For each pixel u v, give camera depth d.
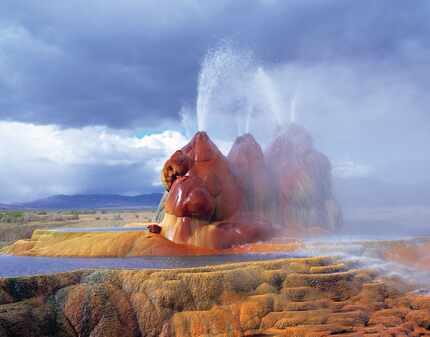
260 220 21.19
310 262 14.61
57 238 20.88
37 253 18.81
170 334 11.55
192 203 19.23
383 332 11.94
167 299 11.87
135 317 11.74
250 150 23.39
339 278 13.93
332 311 12.77
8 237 33.97
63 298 11.27
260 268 13.53
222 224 19.73
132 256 17.72
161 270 12.45
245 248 18.70
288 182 23.78
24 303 10.73
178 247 18.52
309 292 13.22
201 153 21.11
